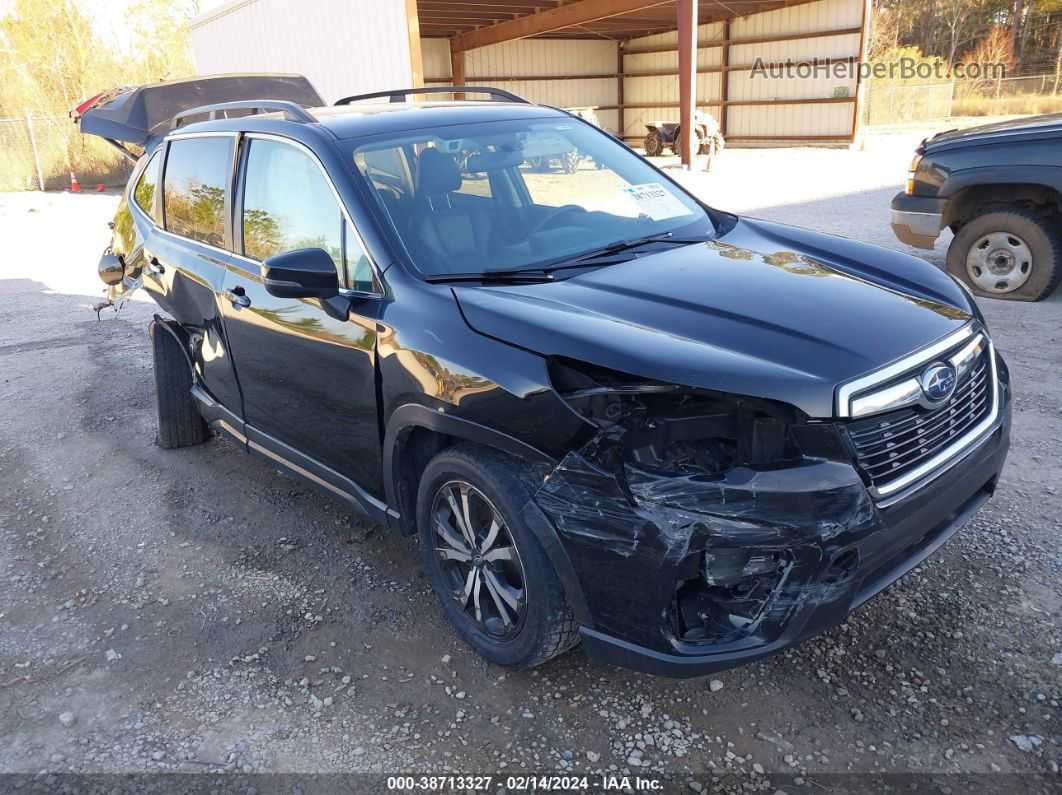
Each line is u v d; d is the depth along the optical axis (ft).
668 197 12.51
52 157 87.76
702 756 8.20
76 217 59.77
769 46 85.87
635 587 7.60
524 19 82.74
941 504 8.25
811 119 83.51
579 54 101.09
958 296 9.68
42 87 106.93
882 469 7.73
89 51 108.58
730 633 7.66
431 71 94.53
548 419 7.99
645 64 101.35
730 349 7.82
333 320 10.29
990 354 9.45
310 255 9.47
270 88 32.30
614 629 7.94
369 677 9.64
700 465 7.64
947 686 8.86
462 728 8.76
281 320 11.16
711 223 12.09
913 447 8.04
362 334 9.88
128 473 15.71
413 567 11.95
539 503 8.07
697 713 8.75
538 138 12.47
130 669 10.05
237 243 12.59
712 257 10.36
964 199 23.27
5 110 106.73
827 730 8.39
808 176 56.70
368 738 8.70
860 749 8.13
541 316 8.57
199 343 14.02
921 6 188.55
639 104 103.50
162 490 14.89
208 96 31.07
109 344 24.36
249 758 8.52
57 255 42.22
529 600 8.55
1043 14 171.01
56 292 32.55
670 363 7.60
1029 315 21.12
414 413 9.25
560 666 9.61
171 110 30.32
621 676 9.38
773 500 7.23
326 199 10.73
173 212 14.74
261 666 9.95
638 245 10.90
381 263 9.89
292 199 11.38
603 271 9.91
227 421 13.89
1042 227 21.44
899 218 23.95
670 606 7.57
